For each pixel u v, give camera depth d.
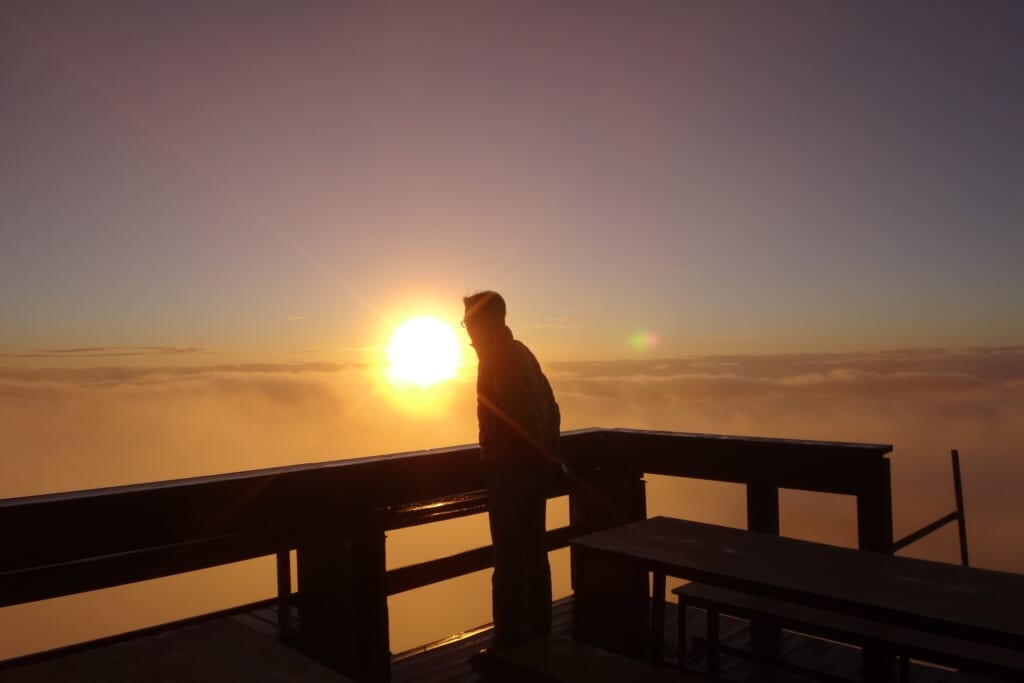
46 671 2.00
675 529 3.05
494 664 2.24
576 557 2.97
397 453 3.26
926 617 1.88
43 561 2.16
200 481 2.54
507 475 2.72
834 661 3.31
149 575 2.38
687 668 3.09
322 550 3.04
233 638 2.30
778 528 3.74
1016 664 2.11
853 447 3.38
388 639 3.01
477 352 2.80
